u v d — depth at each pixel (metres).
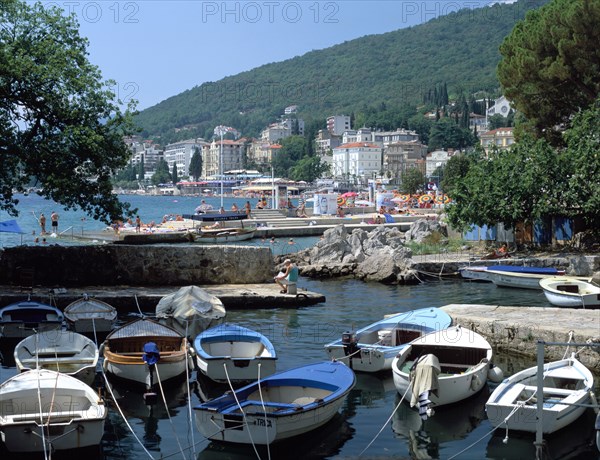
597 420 14.70
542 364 15.08
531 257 44.66
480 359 19.84
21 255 34.22
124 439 16.05
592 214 45.59
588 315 25.94
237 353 21.89
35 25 35.44
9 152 34.22
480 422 17.05
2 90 33.53
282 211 92.12
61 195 35.22
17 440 14.31
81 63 35.84
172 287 34.56
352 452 15.30
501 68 55.00
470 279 41.56
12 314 25.89
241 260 36.25
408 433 16.38
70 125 34.66
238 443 15.42
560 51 49.56
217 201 196.38
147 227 75.25
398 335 23.22
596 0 47.28
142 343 21.70
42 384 16.42
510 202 45.78
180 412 17.84
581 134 45.88
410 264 42.47
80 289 32.94
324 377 17.64
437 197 111.62
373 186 120.12
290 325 28.00
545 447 15.41
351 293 36.97
